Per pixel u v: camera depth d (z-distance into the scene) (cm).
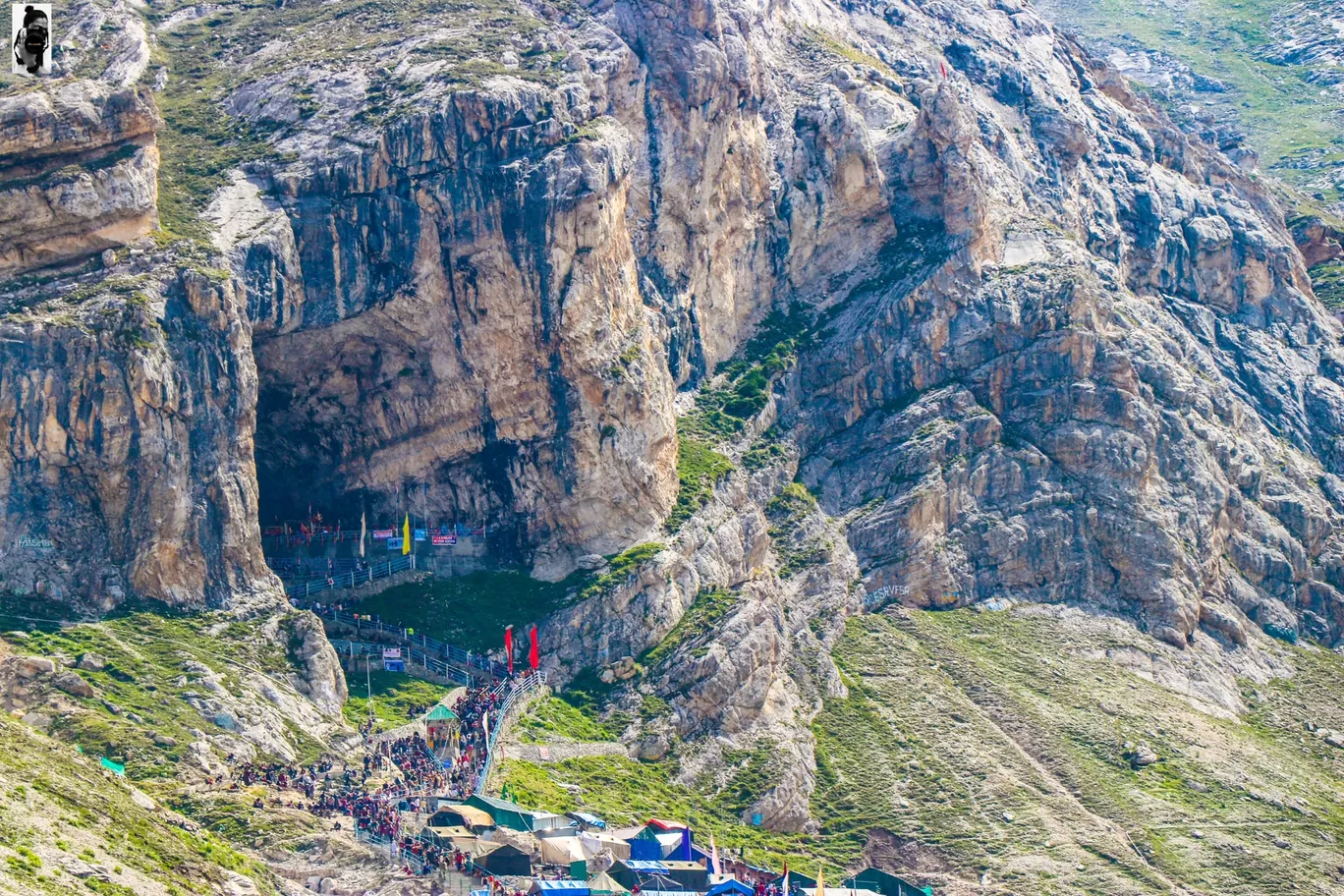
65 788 15100
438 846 16975
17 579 19150
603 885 17075
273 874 16012
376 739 19450
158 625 19350
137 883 14012
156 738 17800
